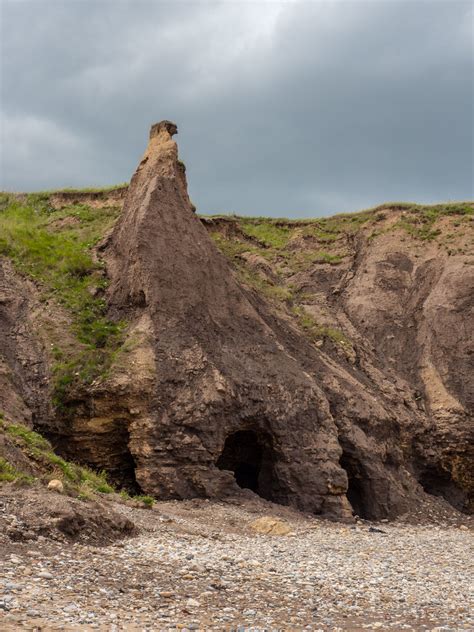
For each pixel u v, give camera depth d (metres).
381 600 13.18
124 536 15.80
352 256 43.59
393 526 27.92
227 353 28.05
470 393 35.34
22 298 28.36
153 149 33.34
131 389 24.73
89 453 25.17
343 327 38.38
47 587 10.91
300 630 10.62
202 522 21.14
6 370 25.11
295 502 26.50
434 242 42.88
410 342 38.62
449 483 34.44
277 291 38.09
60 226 36.41
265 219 48.31
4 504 14.08
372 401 32.19
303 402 28.23
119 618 10.01
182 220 30.75
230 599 12.03
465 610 12.87
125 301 28.72
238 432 28.19
